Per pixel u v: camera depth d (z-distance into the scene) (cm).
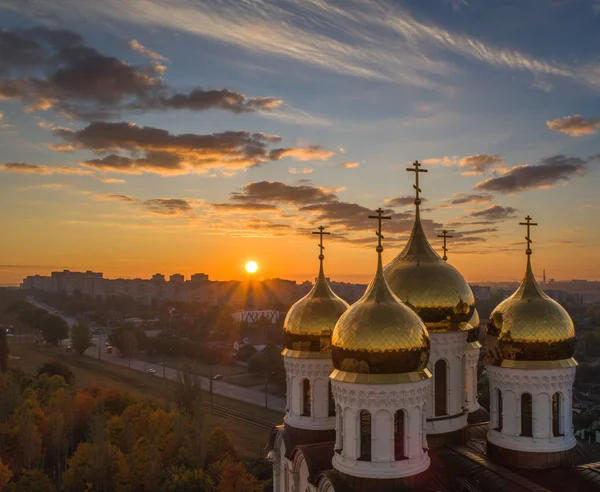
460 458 3475
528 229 3684
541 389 3416
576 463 3428
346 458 3133
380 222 3353
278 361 14338
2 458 7531
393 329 3095
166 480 6712
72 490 6769
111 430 7994
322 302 4194
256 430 9888
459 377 3772
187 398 9619
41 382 10938
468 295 3784
